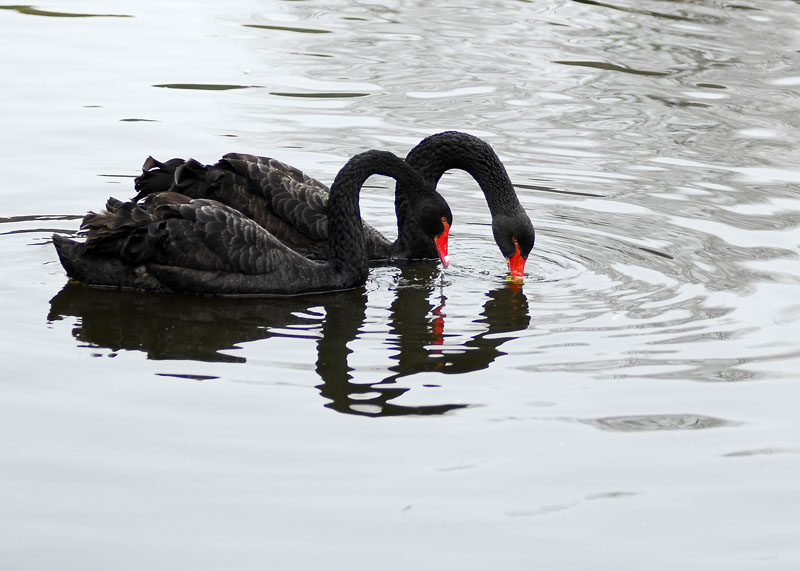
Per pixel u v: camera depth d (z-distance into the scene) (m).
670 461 8.93
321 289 13.05
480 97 20.05
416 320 12.02
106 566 7.44
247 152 16.98
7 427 9.16
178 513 8.04
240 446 8.96
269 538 7.79
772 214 15.20
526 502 8.34
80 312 11.88
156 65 21.16
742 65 22.02
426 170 14.77
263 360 10.73
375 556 7.63
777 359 10.80
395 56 22.30
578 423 9.50
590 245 14.31
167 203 12.91
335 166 16.58
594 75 21.39
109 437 9.05
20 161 16.38
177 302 12.39
